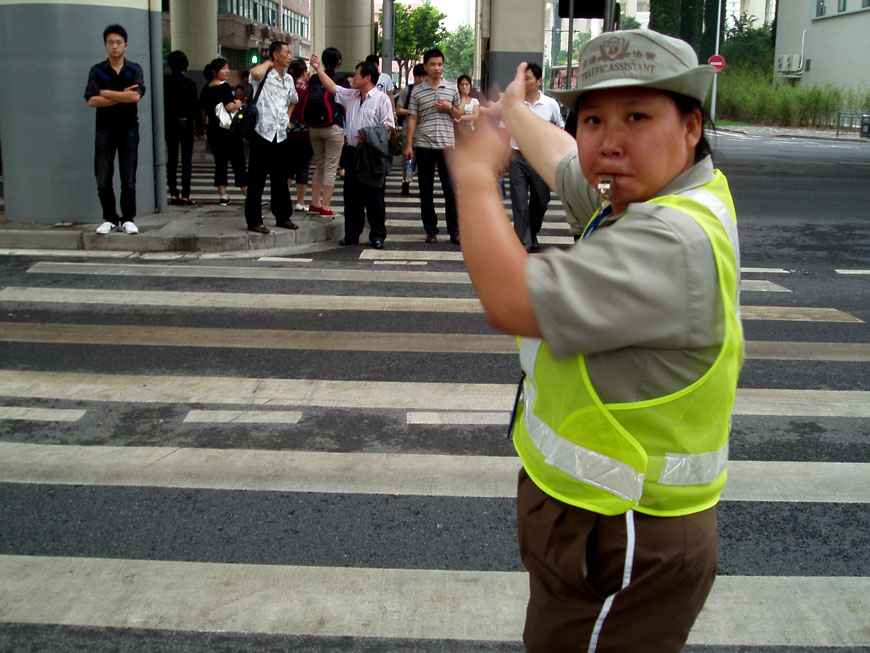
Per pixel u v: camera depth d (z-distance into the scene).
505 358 6.02
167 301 7.38
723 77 55.12
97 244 9.32
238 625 3.05
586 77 1.64
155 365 5.77
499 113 2.32
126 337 6.37
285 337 6.43
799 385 5.62
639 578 1.72
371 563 3.46
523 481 1.92
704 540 1.76
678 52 1.58
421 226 11.39
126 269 8.48
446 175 10.00
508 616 3.13
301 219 10.62
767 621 3.14
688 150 1.68
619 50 1.59
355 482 4.14
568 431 1.72
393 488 4.09
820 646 3.01
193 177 16.41
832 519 3.89
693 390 1.63
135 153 9.25
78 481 4.12
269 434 4.69
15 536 3.63
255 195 9.58
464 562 3.47
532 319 1.52
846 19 50.84
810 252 10.17
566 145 2.19
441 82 9.82
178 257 9.13
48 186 9.82
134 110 9.16
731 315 1.59
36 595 3.22
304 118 10.64
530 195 9.17
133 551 3.52
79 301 7.33
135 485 4.09
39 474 4.19
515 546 3.60
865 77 49.06
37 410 4.98
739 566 3.51
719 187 1.68
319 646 2.95
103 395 5.22
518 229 9.09
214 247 9.36
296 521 3.77
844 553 3.62
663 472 1.67
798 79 57.34
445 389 5.40
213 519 3.78
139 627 3.04
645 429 1.65
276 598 3.21
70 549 3.54
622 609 1.75
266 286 7.95
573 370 1.68
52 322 6.73
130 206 9.35
